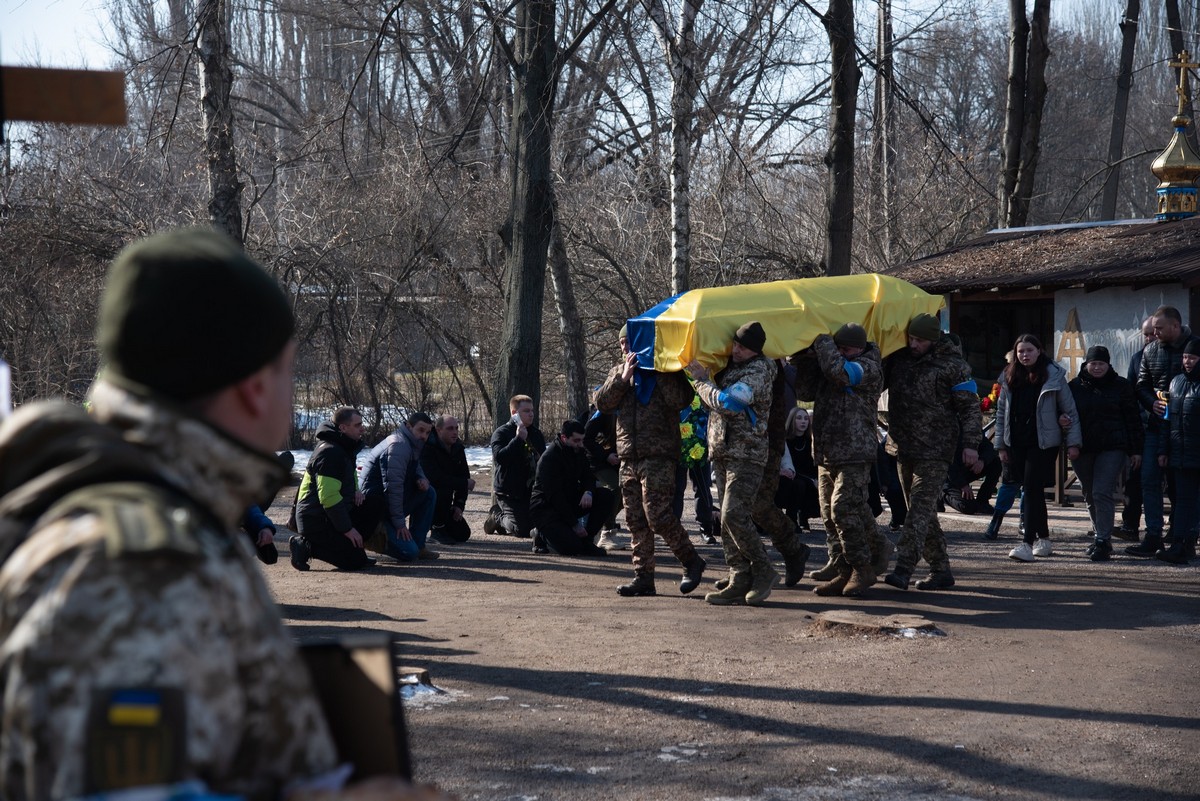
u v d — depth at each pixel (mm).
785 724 4898
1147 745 4633
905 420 7973
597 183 25297
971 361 15492
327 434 9328
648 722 4914
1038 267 14078
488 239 22344
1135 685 5547
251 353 1239
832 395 7793
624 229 23969
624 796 4027
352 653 1349
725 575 9117
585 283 23734
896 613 7359
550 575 9141
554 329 23531
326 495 9172
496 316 21672
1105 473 9562
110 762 986
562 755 4469
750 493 7551
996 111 37719
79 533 1056
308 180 21844
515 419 11727
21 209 19484
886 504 13750
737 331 7422
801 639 6570
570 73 23250
